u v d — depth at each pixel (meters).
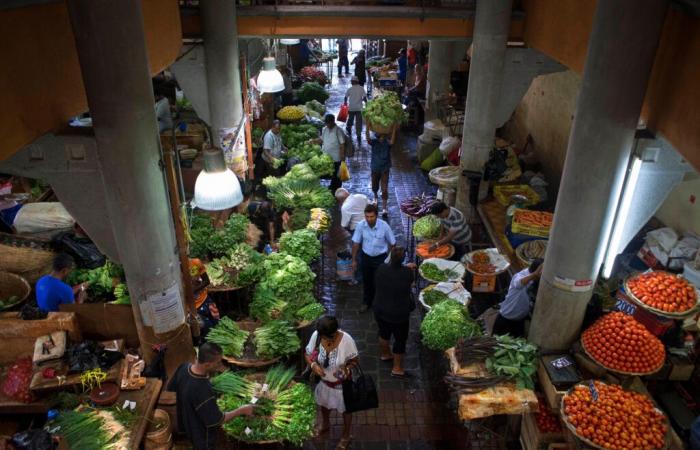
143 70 4.85
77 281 7.44
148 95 4.98
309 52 21.50
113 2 4.46
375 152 10.91
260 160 11.81
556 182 10.60
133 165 5.01
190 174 9.97
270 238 8.70
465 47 13.09
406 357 7.49
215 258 7.70
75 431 4.93
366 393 5.63
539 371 5.75
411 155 14.42
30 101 4.35
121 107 4.78
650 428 4.81
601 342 5.40
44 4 4.57
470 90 9.33
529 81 9.15
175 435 5.65
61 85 4.91
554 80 10.72
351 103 14.90
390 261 6.59
